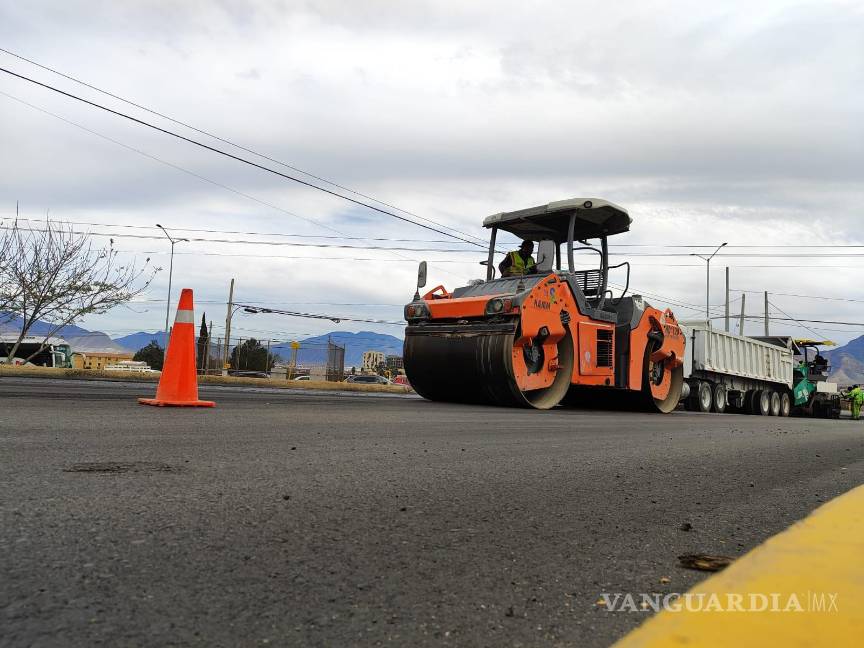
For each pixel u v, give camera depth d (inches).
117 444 152.4
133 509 92.4
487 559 79.0
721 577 70.5
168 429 185.5
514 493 121.5
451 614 60.8
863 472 175.2
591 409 478.6
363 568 72.9
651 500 122.3
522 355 385.1
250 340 1365.7
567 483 135.6
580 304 420.2
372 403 370.3
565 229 469.4
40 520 84.0
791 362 924.6
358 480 124.4
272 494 107.5
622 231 457.7
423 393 432.1
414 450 170.6
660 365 502.6
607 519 104.7
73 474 114.7
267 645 52.0
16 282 896.3
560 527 97.6
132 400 284.0
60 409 228.8
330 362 1342.3
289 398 384.2
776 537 90.6
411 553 79.8
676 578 74.4
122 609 57.4
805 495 133.4
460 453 170.2
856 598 63.4
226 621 56.3
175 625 54.8
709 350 699.4
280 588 65.1
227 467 129.5
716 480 150.0
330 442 177.2
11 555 69.9
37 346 1203.9
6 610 55.7
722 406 744.3
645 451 198.8
